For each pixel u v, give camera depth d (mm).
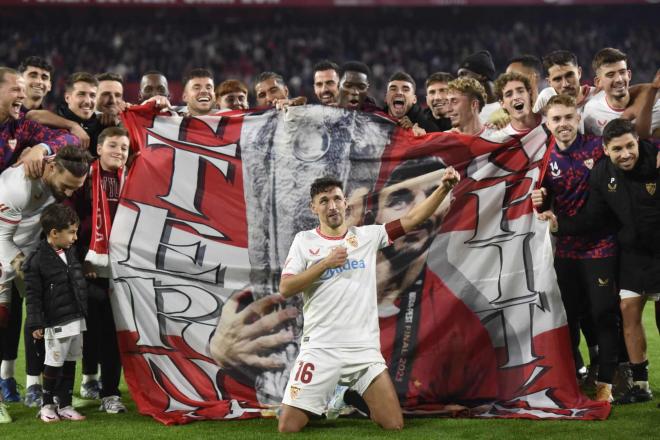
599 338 5555
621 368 5785
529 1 29266
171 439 4734
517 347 5543
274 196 5910
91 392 6031
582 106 6215
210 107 6852
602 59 5887
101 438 4785
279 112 6012
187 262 5789
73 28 30531
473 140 5828
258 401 5574
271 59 30484
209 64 29906
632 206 5328
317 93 7320
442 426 4977
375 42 31406
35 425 5129
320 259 4973
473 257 5715
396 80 6941
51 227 5191
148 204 5832
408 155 5902
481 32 32000
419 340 5625
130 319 5664
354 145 5949
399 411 4930
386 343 5637
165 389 5570
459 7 32281
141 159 5898
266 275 5812
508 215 5727
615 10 31688
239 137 5977
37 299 5168
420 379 5547
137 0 28625
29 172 5512
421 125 6938
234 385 5637
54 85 27781
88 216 5762
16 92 5770
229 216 5883
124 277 5699
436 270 5723
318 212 5047
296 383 4875
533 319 5543
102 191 5723
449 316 5648
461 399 5512
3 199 5508
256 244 5848
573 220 5617
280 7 31516
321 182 5035
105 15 31188
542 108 6336
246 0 28922
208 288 5785
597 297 5547
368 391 4930
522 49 31047
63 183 5453
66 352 5254
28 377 5758
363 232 5090
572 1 29469
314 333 4938
